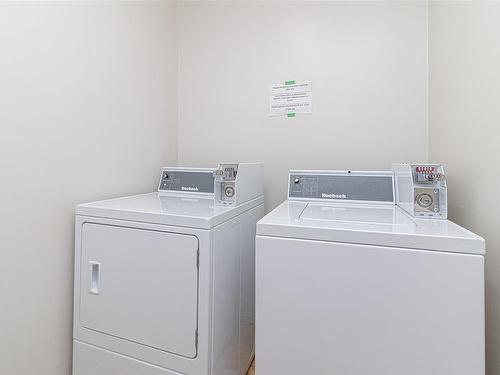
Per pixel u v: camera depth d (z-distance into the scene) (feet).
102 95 4.81
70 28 4.22
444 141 4.59
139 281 3.78
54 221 4.07
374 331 2.88
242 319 4.64
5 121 3.44
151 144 6.07
